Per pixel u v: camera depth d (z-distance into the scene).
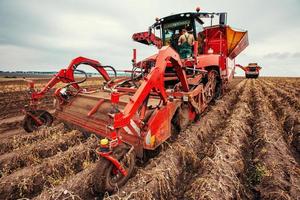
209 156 3.97
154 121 3.48
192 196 2.88
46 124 5.56
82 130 4.60
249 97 11.41
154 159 3.73
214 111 7.05
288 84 21.27
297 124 5.79
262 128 5.33
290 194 2.80
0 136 5.61
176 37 7.40
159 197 3.00
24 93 14.88
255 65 33.84
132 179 3.17
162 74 3.52
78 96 5.34
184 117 4.88
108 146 2.70
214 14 7.10
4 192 3.19
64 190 2.94
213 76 7.41
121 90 5.14
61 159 3.82
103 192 2.86
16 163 3.99
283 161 3.65
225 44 8.94
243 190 3.14
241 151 4.39
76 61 5.68
